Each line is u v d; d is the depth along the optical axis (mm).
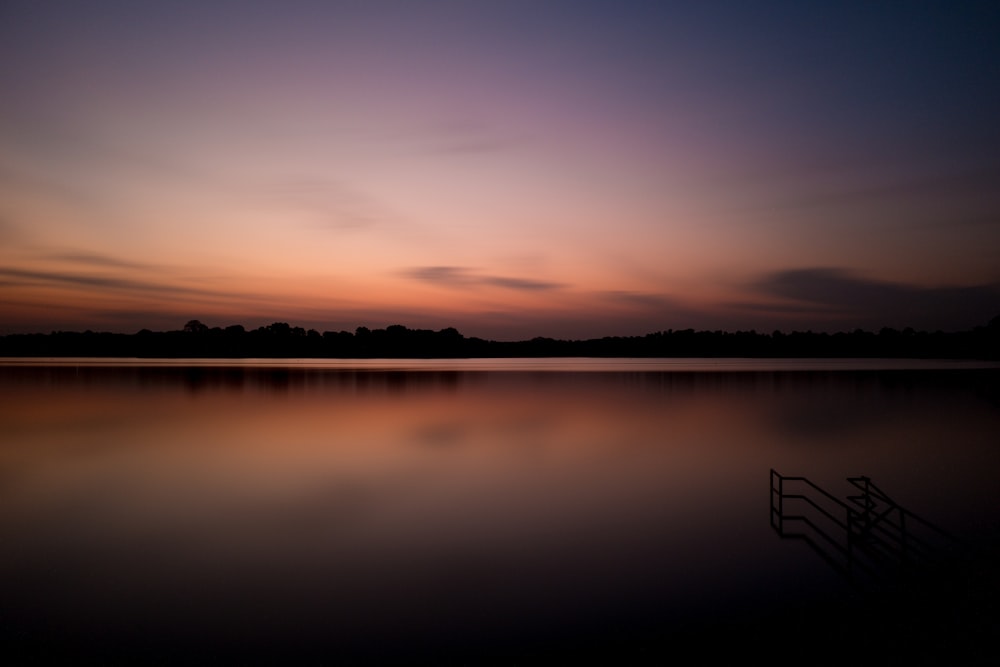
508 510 19203
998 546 14789
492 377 116188
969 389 74438
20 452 31234
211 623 11031
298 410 52500
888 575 12922
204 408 54031
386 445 33250
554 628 10656
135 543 15867
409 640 10312
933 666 8945
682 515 18375
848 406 53531
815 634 10148
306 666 9484
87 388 79562
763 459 28266
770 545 15242
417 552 15000
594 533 16516
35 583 13094
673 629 10477
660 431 38281
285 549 15336
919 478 23531
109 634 10625
